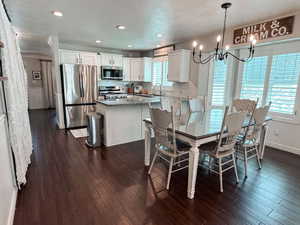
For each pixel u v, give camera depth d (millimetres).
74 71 4664
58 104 4766
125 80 6355
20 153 2129
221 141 2178
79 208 1840
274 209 1882
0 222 1357
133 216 1748
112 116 3566
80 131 4598
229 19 3062
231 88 4289
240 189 2219
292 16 2746
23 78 2832
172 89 5461
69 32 4023
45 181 2318
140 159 3006
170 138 2307
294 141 3373
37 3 2441
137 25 3424
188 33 3967
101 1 2371
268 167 2801
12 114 1941
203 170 2693
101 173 2537
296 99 3301
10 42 2096
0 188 1418
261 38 3164
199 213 1804
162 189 2189
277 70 3492
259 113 2377
